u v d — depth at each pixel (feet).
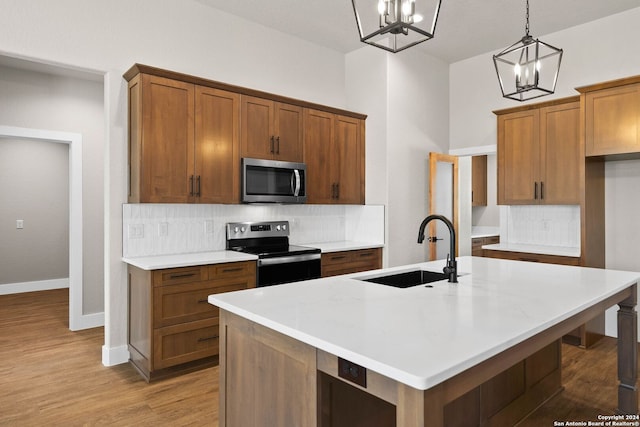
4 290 19.35
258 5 12.30
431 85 16.21
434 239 15.56
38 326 14.15
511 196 13.99
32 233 20.10
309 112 13.42
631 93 10.87
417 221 15.62
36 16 9.52
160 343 9.48
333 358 4.18
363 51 15.40
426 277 8.49
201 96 10.93
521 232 14.83
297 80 14.55
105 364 10.60
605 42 12.80
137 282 10.13
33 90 13.92
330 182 14.02
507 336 4.20
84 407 8.37
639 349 11.44
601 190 12.62
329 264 12.97
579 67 13.34
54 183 20.67
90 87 14.84
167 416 8.03
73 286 13.70
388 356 3.66
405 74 15.21
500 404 7.13
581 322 5.71
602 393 8.86
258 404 5.29
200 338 10.08
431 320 4.75
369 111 15.17
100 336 13.04
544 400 8.40
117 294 10.63
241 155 11.72
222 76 12.62
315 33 14.24
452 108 16.92
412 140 15.46
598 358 10.94
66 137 14.03
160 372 9.75
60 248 20.90
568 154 12.64
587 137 11.60
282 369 4.89
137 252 10.92
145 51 11.12
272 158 12.42
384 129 14.69
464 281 7.04
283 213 14.07
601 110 11.36
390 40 14.48
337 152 14.25
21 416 8.01
